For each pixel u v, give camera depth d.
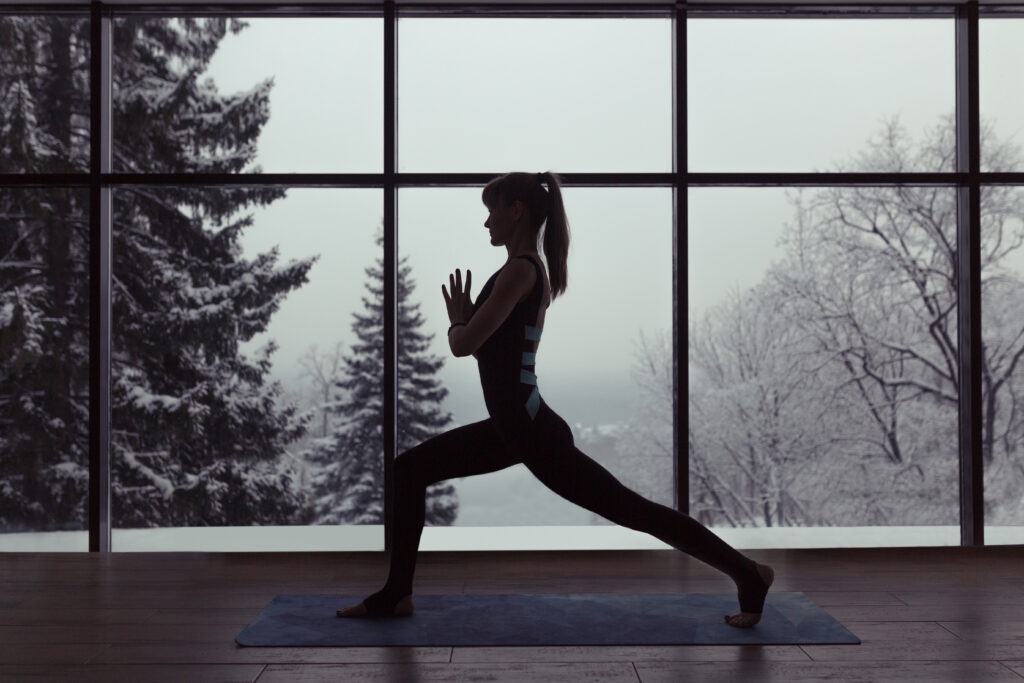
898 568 3.18
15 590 2.88
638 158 3.63
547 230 2.41
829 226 3.63
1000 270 3.63
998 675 2.00
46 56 3.62
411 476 2.46
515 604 2.66
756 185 3.63
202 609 2.63
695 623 2.44
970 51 3.58
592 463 2.30
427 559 3.38
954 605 2.64
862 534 3.63
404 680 1.98
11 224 3.62
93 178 3.58
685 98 3.60
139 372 3.63
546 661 2.12
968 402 3.60
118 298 3.63
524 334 2.29
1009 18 3.63
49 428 3.62
